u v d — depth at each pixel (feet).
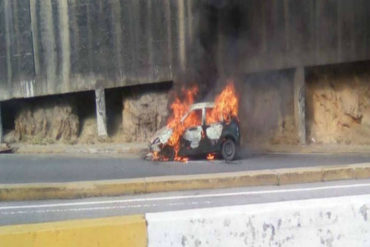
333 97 58.39
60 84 56.18
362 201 15.19
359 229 15.01
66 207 26.35
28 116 57.62
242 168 39.55
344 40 57.06
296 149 53.93
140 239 13.67
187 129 45.68
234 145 45.34
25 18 55.47
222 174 31.63
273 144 57.52
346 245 14.88
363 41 56.90
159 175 36.35
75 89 56.29
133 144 55.16
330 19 57.06
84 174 37.37
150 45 56.95
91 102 59.41
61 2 55.52
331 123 58.23
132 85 57.21
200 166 41.50
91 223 13.58
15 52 55.72
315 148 54.03
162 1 56.85
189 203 26.45
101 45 56.29
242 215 14.25
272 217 14.44
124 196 29.04
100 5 55.93
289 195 27.94
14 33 55.57
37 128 57.47
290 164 41.65
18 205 26.99
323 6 57.11
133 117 57.36
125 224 13.61
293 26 57.52
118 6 56.24
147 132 57.26
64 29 55.83
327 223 14.80
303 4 57.31
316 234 14.70
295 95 58.03
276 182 31.63
